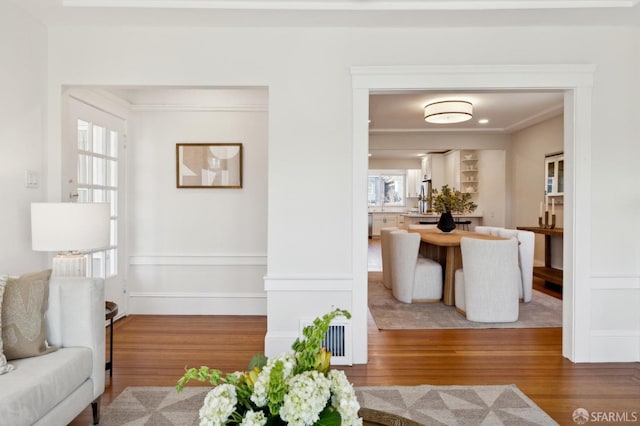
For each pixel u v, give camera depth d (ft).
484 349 10.50
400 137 22.98
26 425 5.12
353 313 9.58
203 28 9.59
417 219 30.58
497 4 8.57
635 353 9.66
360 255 9.56
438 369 9.21
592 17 9.06
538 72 9.46
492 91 9.82
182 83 9.59
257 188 13.70
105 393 8.00
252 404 3.46
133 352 10.18
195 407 7.45
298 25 9.46
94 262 11.90
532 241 15.37
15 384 5.28
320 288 9.60
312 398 3.12
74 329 6.73
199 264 13.71
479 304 12.80
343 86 9.61
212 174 13.64
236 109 13.65
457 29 9.59
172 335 11.50
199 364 9.44
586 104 9.50
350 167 9.62
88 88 10.30
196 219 13.69
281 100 9.60
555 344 10.91
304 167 9.61
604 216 9.63
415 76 9.50
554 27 9.55
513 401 7.64
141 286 13.74
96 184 11.92
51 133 9.47
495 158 25.21
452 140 23.07
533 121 20.13
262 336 11.42
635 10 8.71
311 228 9.63
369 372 9.05
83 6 8.47
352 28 9.59
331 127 9.61
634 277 9.61
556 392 8.05
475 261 12.76
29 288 6.39
